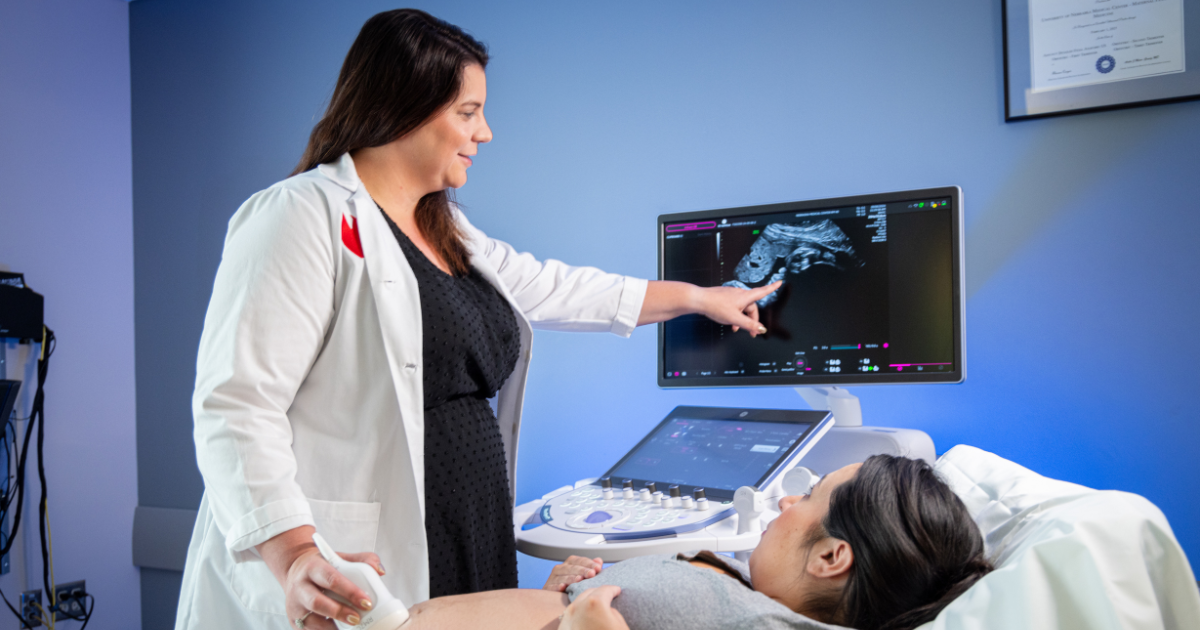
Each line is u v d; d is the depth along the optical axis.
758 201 1.98
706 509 1.21
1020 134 1.74
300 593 0.78
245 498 0.88
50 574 2.47
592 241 2.16
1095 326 1.68
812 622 0.70
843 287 1.50
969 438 1.78
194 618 1.07
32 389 2.47
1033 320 1.73
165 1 2.72
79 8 2.62
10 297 2.34
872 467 0.82
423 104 1.09
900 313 1.46
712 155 2.03
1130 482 1.66
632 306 1.52
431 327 1.07
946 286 1.43
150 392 2.70
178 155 2.68
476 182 2.28
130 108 2.76
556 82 2.20
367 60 1.10
